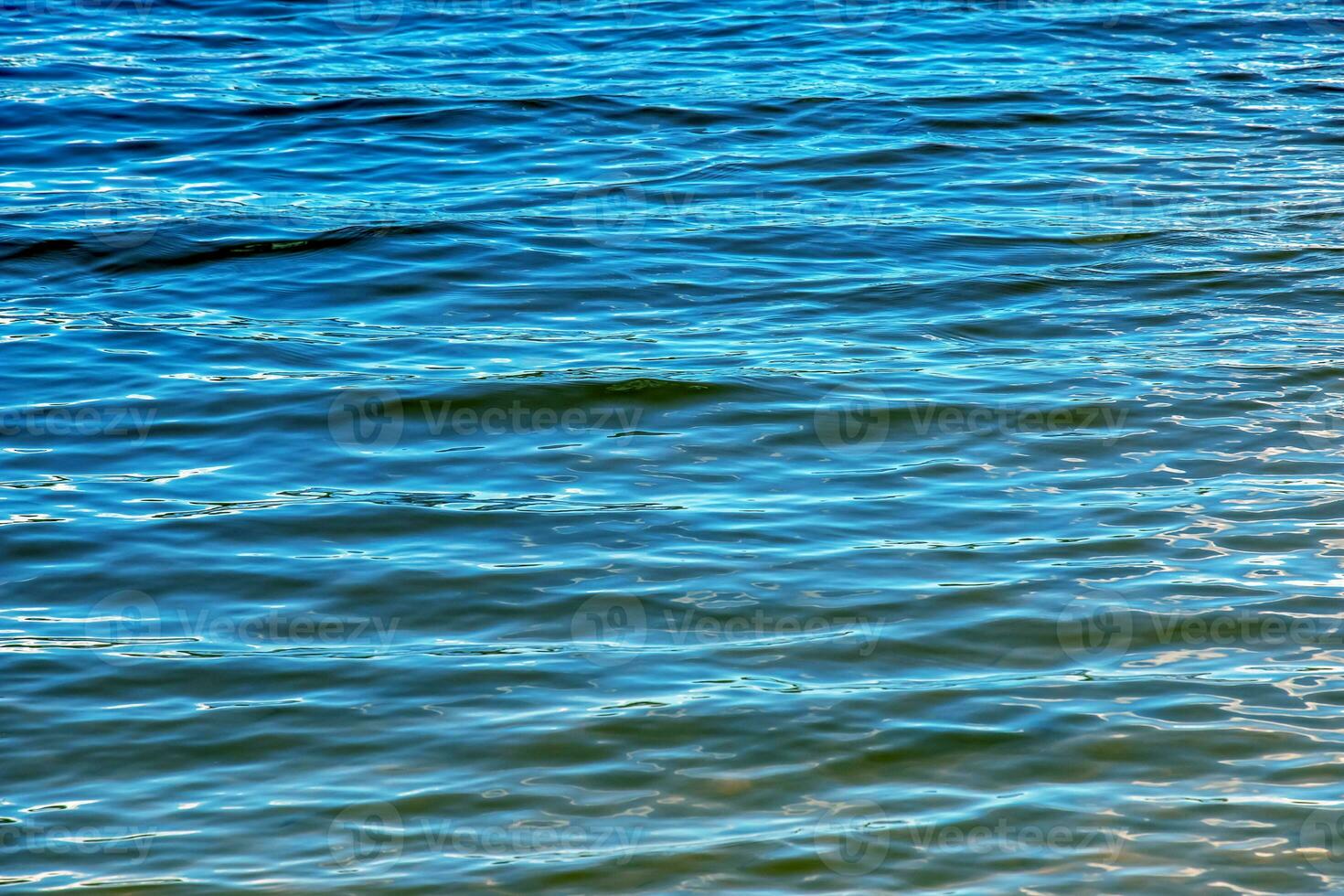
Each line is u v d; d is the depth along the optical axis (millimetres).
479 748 16859
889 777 16297
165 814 15836
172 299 30344
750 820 15656
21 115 41375
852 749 16766
